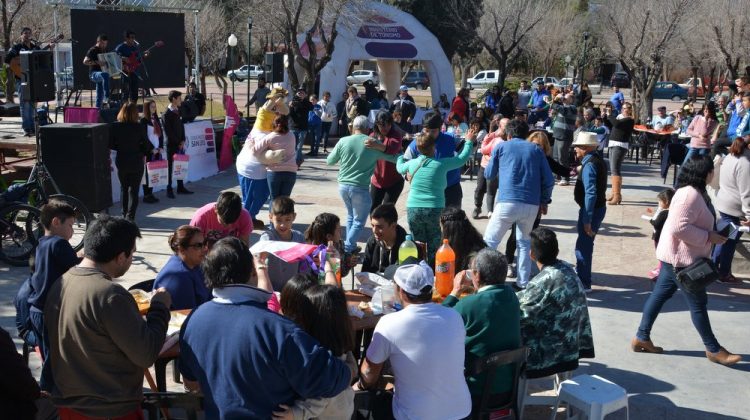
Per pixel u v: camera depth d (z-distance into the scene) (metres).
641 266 9.21
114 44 20.38
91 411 3.38
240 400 3.02
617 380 5.86
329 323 3.46
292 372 2.98
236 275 3.14
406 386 3.73
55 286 3.43
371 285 5.38
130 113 9.70
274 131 9.07
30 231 8.40
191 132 14.16
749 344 6.68
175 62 21.83
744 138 8.27
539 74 58.84
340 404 3.48
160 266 8.47
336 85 22.55
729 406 5.48
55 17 19.55
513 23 33.97
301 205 12.12
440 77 24.39
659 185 15.81
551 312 4.80
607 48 35.09
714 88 44.25
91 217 8.71
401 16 23.98
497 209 7.55
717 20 29.55
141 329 3.32
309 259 5.39
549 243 4.95
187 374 3.33
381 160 8.70
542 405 5.29
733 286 8.45
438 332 3.71
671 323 7.19
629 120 13.14
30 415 3.38
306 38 21.38
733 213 8.41
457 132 15.89
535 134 9.07
